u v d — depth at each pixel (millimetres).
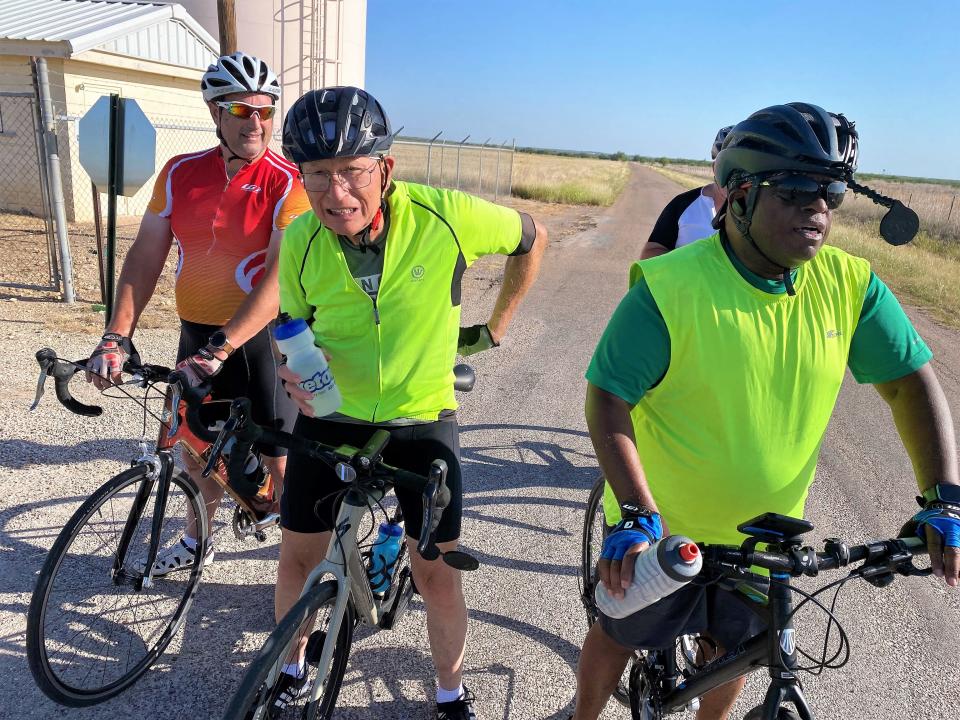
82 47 11445
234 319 2410
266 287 2482
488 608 3143
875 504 4438
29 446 4129
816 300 1693
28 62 11750
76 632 2598
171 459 2582
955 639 3137
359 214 1951
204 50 14961
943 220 25094
